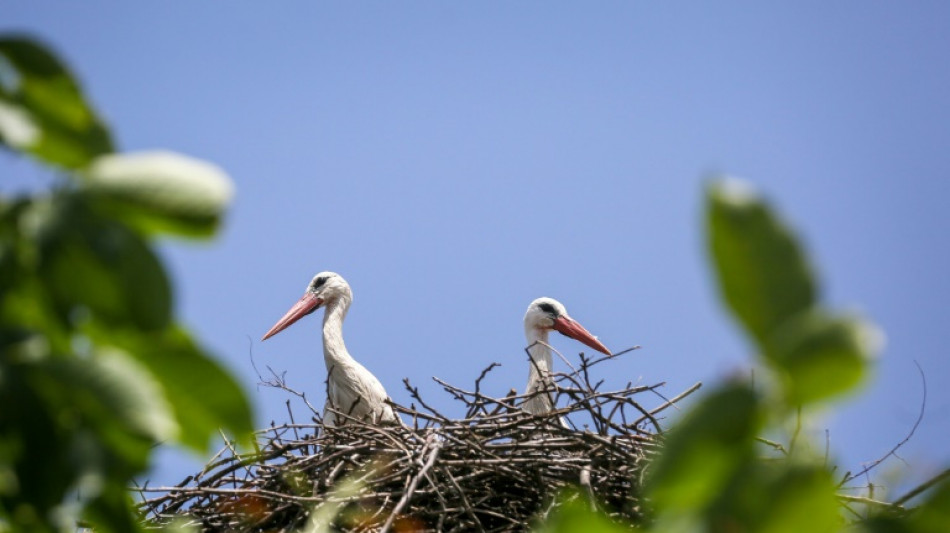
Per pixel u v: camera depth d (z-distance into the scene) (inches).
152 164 197.3
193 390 216.5
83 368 199.5
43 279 198.4
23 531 223.6
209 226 196.5
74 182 203.2
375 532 614.9
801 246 178.7
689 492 188.7
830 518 182.4
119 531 241.9
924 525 211.0
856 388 174.6
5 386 198.1
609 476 653.9
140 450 223.3
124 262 196.7
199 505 664.4
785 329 175.5
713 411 181.3
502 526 658.2
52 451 205.5
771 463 188.4
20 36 212.1
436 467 657.0
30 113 214.2
